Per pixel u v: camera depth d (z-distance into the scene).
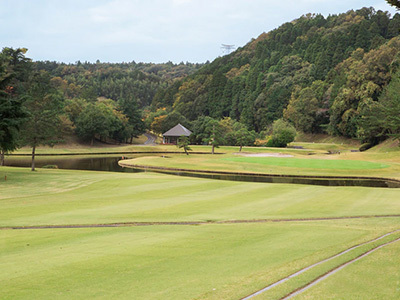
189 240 12.30
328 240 12.16
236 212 18.72
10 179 34.66
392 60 103.56
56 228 14.78
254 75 170.38
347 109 111.81
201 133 129.62
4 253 10.80
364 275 8.16
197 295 7.30
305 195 25.17
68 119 106.94
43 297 7.31
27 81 113.38
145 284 7.99
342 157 71.94
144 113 195.62
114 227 14.95
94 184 31.25
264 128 146.50
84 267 9.27
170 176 39.72
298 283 7.76
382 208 20.27
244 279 8.20
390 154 71.81
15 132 34.97
